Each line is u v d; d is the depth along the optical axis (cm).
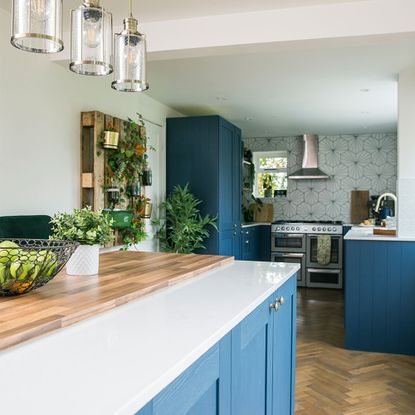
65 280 156
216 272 197
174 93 505
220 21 311
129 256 227
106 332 106
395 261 391
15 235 293
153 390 75
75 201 380
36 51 133
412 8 280
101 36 145
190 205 518
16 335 94
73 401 68
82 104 390
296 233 714
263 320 162
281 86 475
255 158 816
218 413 116
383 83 461
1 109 305
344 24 289
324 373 335
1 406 66
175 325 112
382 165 749
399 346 388
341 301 591
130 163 430
